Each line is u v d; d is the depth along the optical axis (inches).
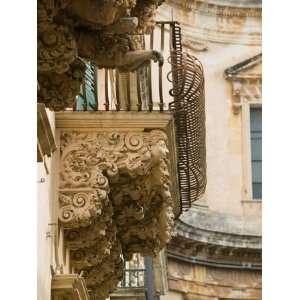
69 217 716.7
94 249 754.8
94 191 717.9
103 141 725.3
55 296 703.1
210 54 1320.1
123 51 583.8
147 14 592.7
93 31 576.4
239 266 1341.0
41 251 650.2
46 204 681.6
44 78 585.9
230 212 1326.3
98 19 557.0
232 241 1326.3
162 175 727.7
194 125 747.4
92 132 727.7
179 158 782.5
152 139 723.4
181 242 1317.7
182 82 719.1
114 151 722.8
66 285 700.0
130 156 721.0
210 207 1325.0
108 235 755.4
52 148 677.3
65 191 719.1
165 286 1187.9
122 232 775.7
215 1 1309.1
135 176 728.3
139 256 1057.5
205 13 1310.3
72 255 756.6
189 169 790.5
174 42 724.0
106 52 582.9
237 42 1323.8
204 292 1332.4
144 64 597.9
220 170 1326.3
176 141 758.5
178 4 1283.2
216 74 1325.0
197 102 732.0
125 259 797.9
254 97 1328.7
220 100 1327.5
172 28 721.6
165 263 1165.1
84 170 721.6
